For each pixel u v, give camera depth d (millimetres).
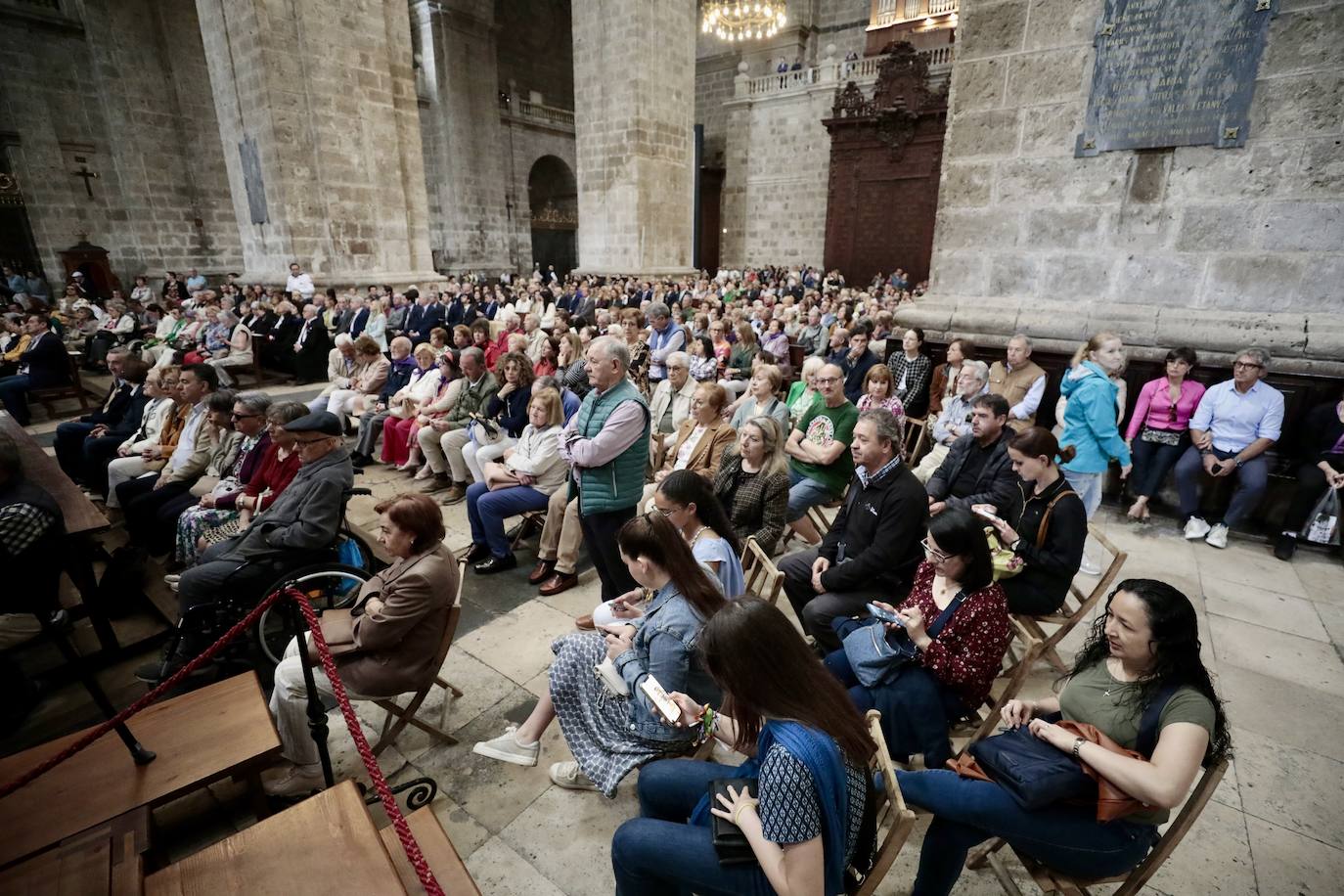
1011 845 1687
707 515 2578
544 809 2314
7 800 1753
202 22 11328
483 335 7355
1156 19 4371
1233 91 4230
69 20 15906
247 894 1434
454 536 4562
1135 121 4590
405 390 5895
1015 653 3113
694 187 17609
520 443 4141
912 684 2086
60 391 7934
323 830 1571
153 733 2008
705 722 1795
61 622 3334
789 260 23266
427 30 21234
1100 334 3980
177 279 17109
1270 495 4375
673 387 5293
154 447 4660
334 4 11070
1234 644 3209
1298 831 2170
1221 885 1982
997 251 5383
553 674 2277
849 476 3857
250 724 2049
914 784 1737
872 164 20594
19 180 15797
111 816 1714
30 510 2582
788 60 23922
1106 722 1648
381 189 12312
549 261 28172
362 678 2326
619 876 1638
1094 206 4891
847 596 2719
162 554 4176
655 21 15297
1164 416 4531
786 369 7613
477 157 23016
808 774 1262
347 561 3418
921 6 21422
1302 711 2742
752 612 1367
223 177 18672
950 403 4656
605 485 3037
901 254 20688
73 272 16594
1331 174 4066
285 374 10211
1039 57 4852
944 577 2180
